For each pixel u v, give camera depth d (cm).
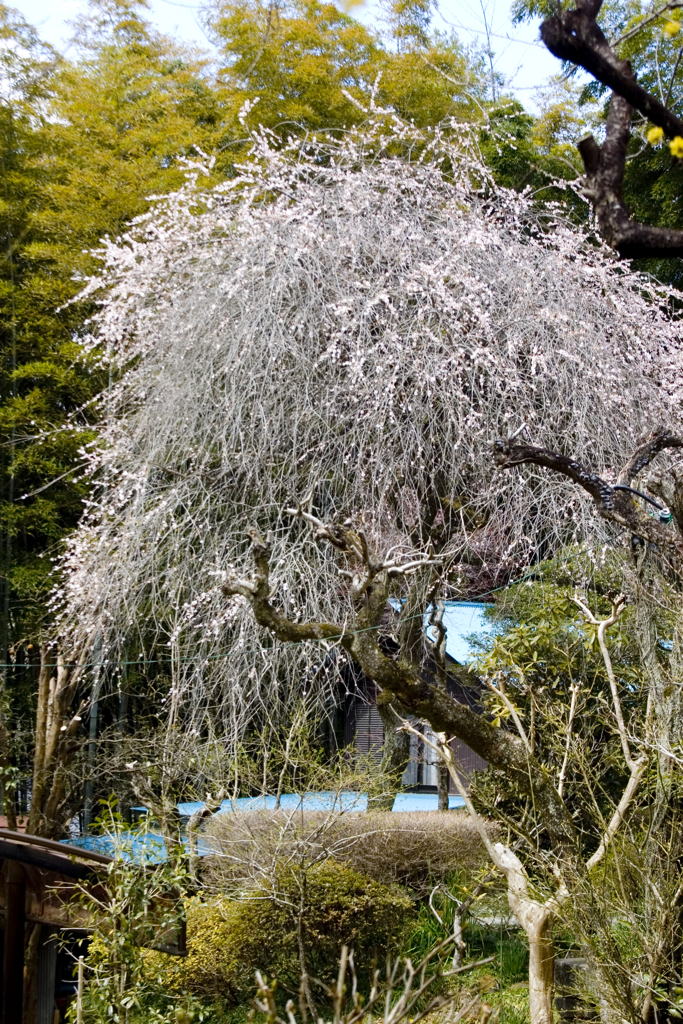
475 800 608
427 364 586
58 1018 519
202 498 630
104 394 738
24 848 429
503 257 665
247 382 619
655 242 238
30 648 765
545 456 356
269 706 603
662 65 653
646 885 358
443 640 559
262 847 542
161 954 495
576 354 622
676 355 694
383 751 711
